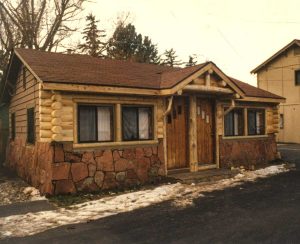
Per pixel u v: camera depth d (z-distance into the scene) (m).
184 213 7.25
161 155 10.95
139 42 36.31
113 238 5.86
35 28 22.22
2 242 5.81
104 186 9.66
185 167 11.73
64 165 9.05
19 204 8.44
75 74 9.75
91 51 29.02
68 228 6.46
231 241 5.55
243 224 6.39
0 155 16.50
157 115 10.95
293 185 9.95
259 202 8.04
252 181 10.70
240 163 13.30
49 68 9.81
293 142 26.83
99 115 9.91
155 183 10.60
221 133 12.70
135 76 11.40
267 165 13.98
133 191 9.62
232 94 11.99
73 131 9.27
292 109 26.97
